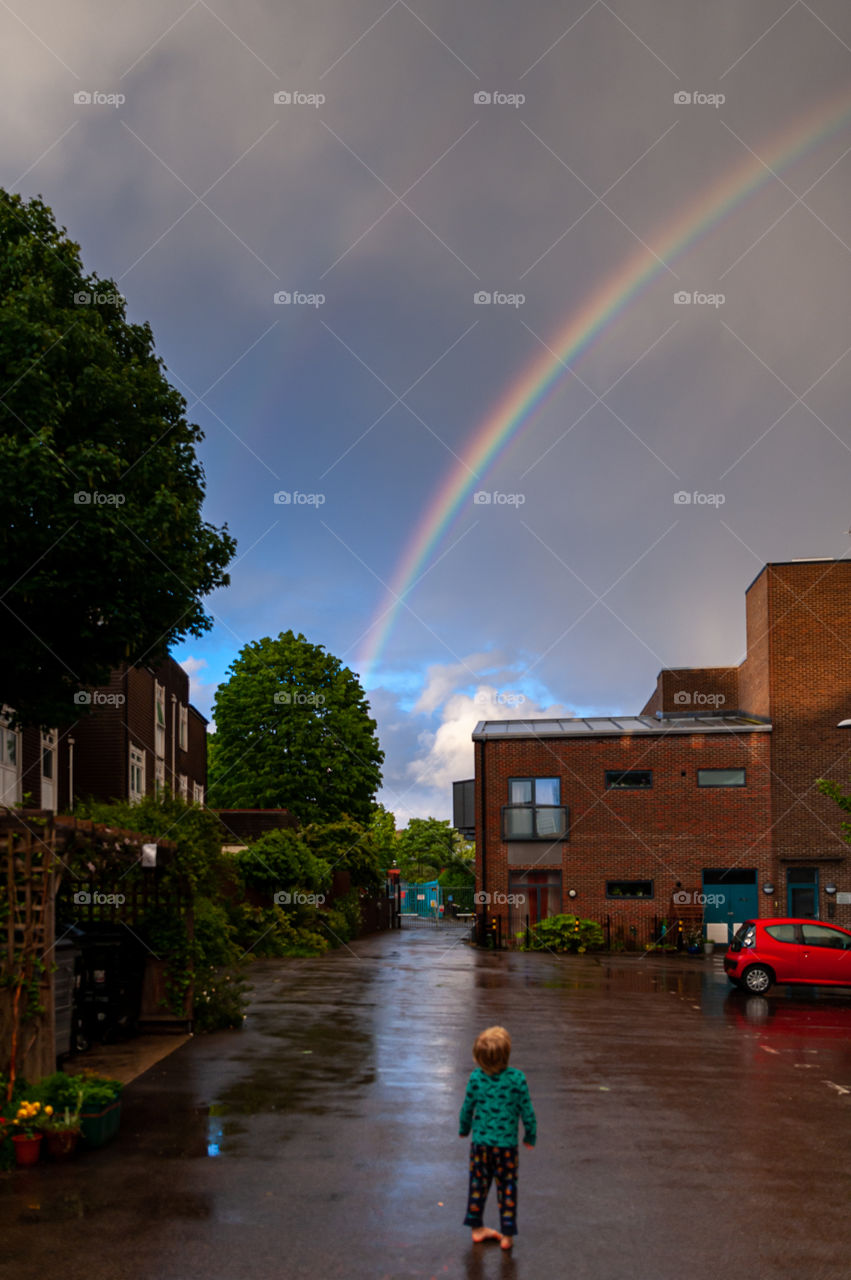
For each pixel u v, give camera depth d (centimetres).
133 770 3347
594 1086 1163
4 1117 851
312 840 4316
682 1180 803
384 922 5725
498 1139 670
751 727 3681
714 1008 1970
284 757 4856
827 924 2286
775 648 3728
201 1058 1309
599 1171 827
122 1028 1480
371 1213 722
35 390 1410
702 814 3681
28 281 1499
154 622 1614
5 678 1575
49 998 931
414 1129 950
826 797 3638
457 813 4991
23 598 1441
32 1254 642
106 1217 709
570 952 3494
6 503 1354
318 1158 856
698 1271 623
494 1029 697
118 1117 923
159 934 1512
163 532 1523
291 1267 625
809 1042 1526
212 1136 921
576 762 3769
